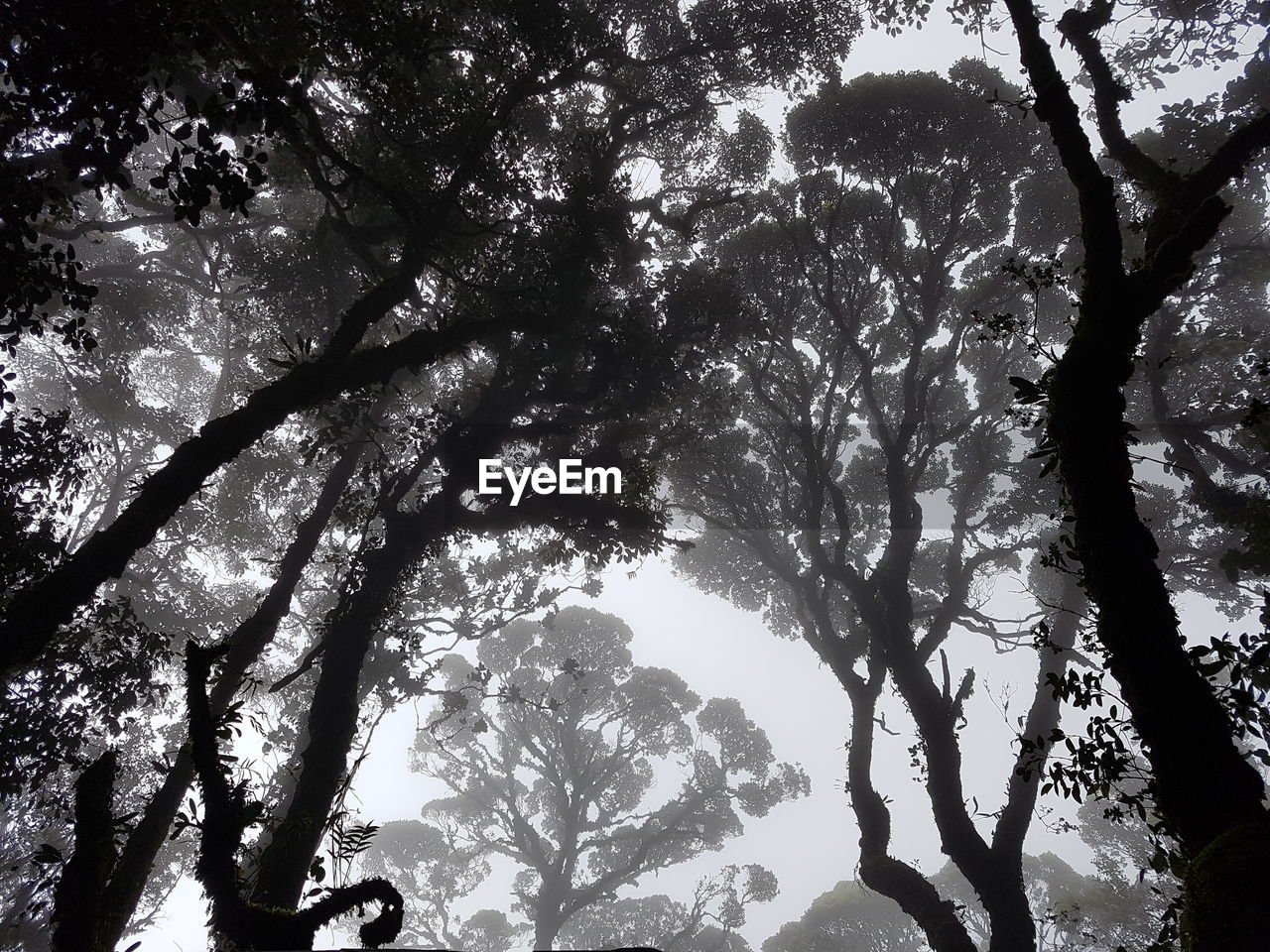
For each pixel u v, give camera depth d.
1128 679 4.47
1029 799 14.70
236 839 4.34
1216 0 15.14
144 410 24.20
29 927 18.33
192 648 4.77
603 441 18.86
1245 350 18.67
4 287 9.25
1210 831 3.90
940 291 20.47
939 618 19.70
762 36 18.27
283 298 19.73
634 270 20.88
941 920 13.66
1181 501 21.12
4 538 10.44
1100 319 5.31
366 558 15.57
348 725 14.02
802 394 21.91
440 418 17.16
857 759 17.12
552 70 15.53
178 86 14.94
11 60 8.03
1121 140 9.27
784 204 22.73
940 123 19.98
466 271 17.05
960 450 24.53
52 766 11.47
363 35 10.47
